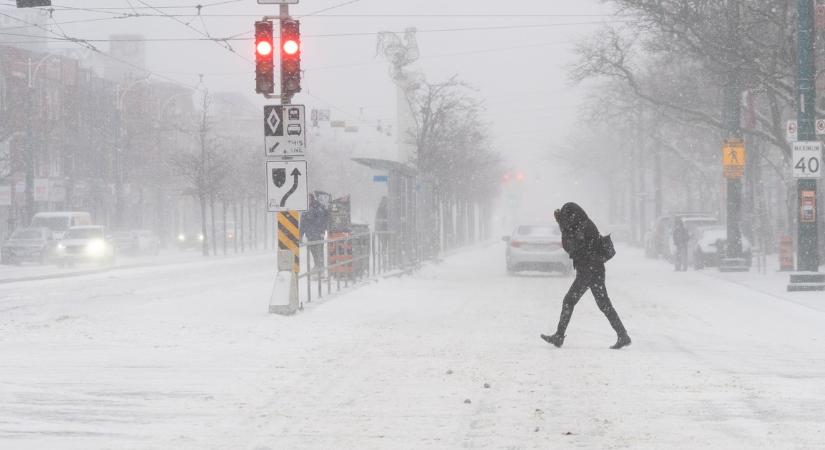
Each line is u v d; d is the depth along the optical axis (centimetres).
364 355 2239
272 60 3175
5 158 10712
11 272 7694
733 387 1820
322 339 2539
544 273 6331
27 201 10131
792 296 4119
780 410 1598
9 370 2011
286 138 3195
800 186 4469
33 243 9275
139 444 1357
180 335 2612
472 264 7800
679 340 2581
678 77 7650
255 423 1498
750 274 5947
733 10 5525
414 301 3794
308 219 4647
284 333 2664
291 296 3186
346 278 4281
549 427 1462
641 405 1638
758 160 8938
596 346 2438
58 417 1545
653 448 1327
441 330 2764
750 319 3180
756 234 9012
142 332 2677
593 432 1427
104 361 2142
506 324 2948
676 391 1777
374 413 1571
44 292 4494
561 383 1859
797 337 2667
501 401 1673
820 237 6888
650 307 3625
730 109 6234
